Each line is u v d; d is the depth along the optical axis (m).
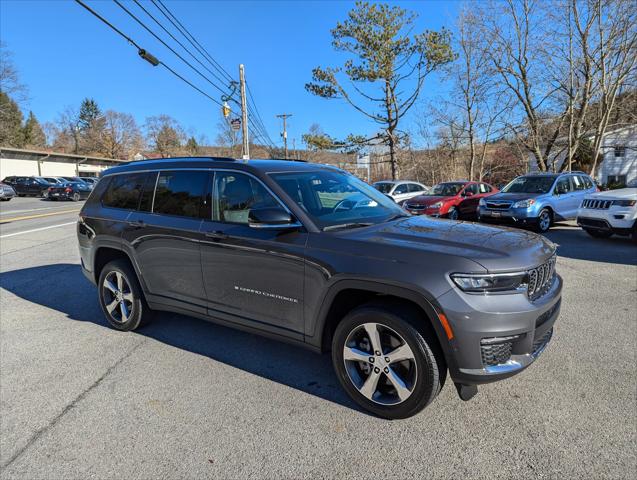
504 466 2.28
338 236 2.88
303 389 3.15
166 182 3.94
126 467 2.34
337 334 2.87
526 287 2.54
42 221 15.22
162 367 3.53
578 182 12.15
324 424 2.70
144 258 3.96
